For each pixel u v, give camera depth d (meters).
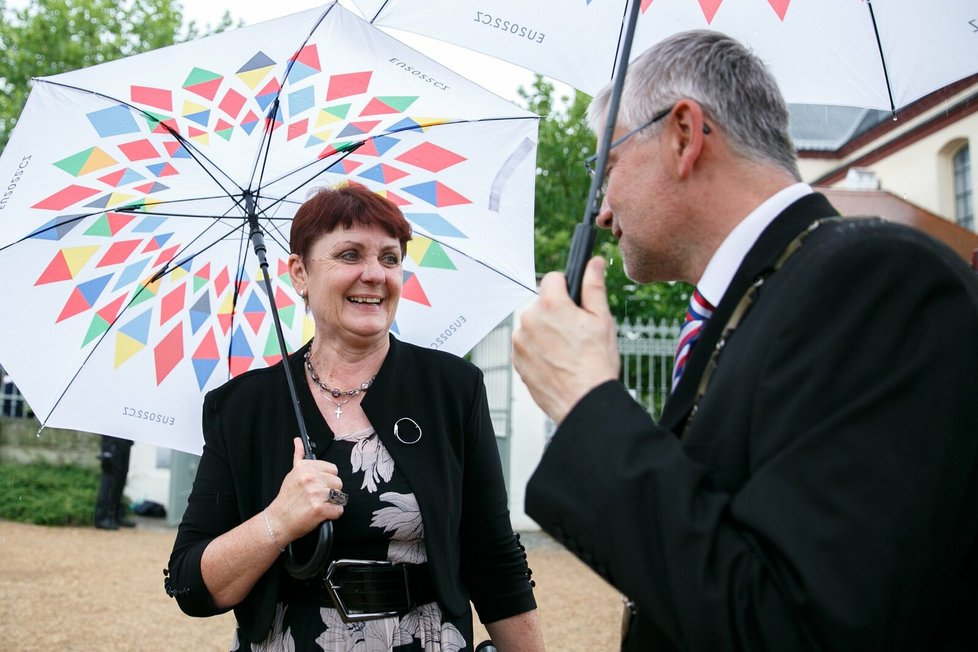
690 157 1.35
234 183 2.62
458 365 2.34
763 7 2.02
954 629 1.07
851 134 15.88
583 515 1.12
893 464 0.98
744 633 0.99
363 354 2.28
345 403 2.23
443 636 2.06
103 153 2.47
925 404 1.00
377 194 2.33
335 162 2.66
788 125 1.41
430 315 2.71
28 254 2.42
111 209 2.47
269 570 2.04
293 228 2.33
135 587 7.66
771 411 1.07
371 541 2.07
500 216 2.77
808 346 1.07
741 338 1.21
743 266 1.29
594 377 1.21
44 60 17.55
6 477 11.81
